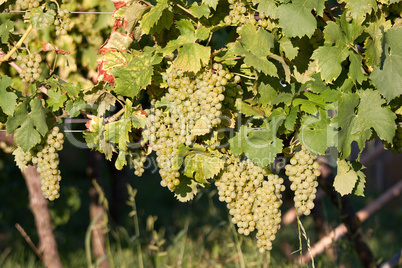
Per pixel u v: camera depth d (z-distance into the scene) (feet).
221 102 7.09
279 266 15.58
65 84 7.56
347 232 12.63
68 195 23.13
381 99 6.95
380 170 36.88
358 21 6.64
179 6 6.95
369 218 21.65
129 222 27.78
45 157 7.72
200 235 19.94
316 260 13.25
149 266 16.44
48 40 8.97
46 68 9.11
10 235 24.31
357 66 6.73
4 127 9.20
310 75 7.12
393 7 7.13
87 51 9.35
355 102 6.89
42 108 7.42
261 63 6.56
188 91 6.86
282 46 6.98
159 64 7.18
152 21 6.75
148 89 7.36
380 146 15.53
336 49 6.68
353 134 7.02
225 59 6.96
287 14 6.45
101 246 17.19
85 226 28.40
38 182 15.39
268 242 7.44
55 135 7.69
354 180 7.06
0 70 8.55
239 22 6.96
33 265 18.81
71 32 9.15
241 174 7.33
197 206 28.76
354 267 14.38
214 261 14.58
